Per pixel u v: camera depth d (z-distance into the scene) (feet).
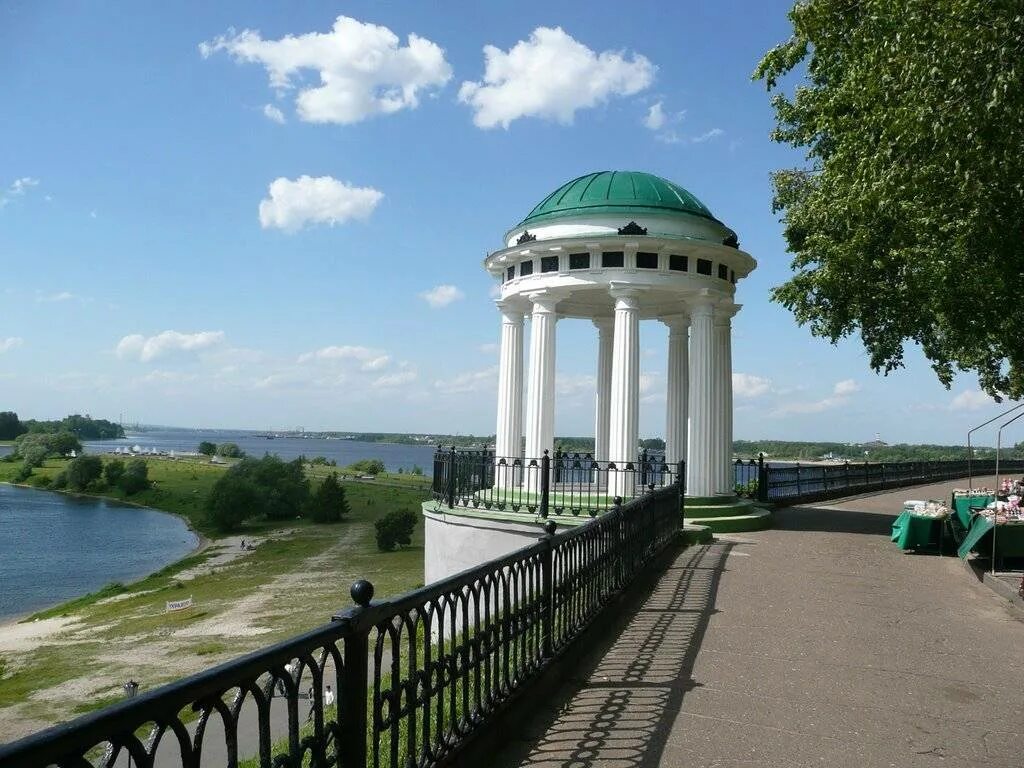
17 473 463.83
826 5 37.55
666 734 17.37
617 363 53.06
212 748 42.14
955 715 19.06
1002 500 42.09
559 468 46.68
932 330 57.41
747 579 35.37
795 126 59.57
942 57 27.63
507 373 59.36
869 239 43.14
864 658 23.62
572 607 22.89
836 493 85.71
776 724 18.15
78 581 194.80
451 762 14.12
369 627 11.64
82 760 6.61
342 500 287.69
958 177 30.22
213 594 150.41
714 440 57.16
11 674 95.81
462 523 46.37
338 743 11.04
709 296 55.52
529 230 58.08
